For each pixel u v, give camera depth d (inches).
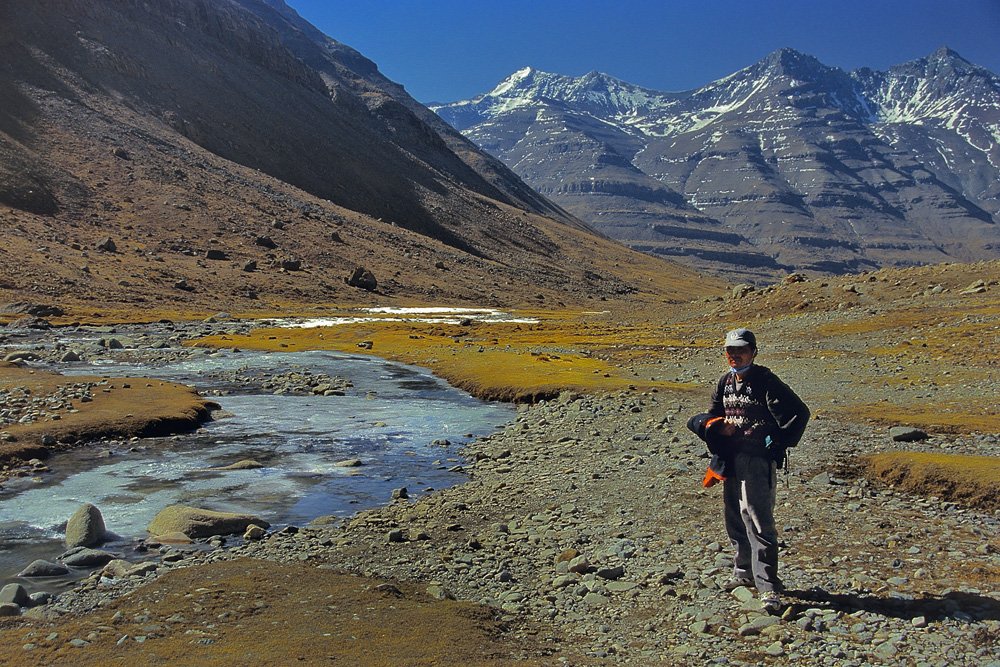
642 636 280.4
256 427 810.8
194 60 6530.5
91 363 1342.3
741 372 306.0
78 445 684.7
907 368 1047.0
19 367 1109.1
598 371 1203.9
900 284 1857.8
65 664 243.8
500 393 1041.5
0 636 277.3
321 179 6245.1
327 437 767.7
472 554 398.0
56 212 3467.0
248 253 3865.7
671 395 920.3
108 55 5408.5
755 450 299.7
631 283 7377.0
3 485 552.1
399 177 7352.4
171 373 1245.1
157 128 5027.1
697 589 322.7
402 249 5054.1
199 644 260.5
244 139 5984.3
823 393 882.8
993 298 1574.8
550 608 316.5
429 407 971.9
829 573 330.6
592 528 432.5
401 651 258.5
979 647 247.3
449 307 3986.2
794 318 1748.3
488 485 567.2
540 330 2240.4
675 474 548.1
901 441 600.1
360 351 1691.7
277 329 2218.3
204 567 366.6
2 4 5073.8
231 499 532.7
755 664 248.2
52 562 387.5
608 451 661.3
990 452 546.3
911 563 338.6
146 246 3494.1
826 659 247.1
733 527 317.4
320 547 416.5
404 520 472.1
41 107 4389.8
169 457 658.2
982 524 398.3
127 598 318.7
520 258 6658.5
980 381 889.5
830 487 492.7
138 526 464.8
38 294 2539.4
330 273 4025.6
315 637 269.1
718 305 2309.3
